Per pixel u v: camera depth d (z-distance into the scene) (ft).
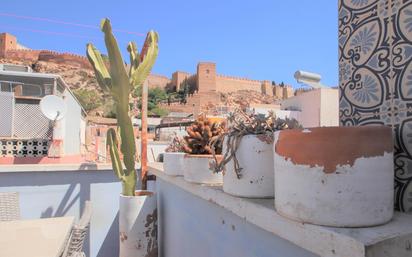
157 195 9.38
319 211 2.63
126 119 8.84
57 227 7.08
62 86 34.47
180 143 7.85
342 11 3.91
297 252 3.14
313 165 2.67
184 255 6.81
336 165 2.57
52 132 30.07
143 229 8.56
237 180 4.02
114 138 9.07
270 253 3.62
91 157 51.75
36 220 7.66
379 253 2.25
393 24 3.22
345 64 3.83
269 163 3.86
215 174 5.42
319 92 63.77
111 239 11.42
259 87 193.16
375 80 3.41
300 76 7.90
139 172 11.91
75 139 43.50
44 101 26.25
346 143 2.57
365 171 2.54
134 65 10.05
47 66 180.75
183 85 197.16
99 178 11.43
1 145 28.30
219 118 6.09
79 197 11.16
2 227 7.04
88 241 11.12
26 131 29.50
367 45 3.53
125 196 8.68
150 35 10.34
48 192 10.89
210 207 5.39
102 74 9.80
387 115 3.26
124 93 8.78
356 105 3.65
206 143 5.78
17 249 5.72
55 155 29.43
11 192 9.58
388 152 2.67
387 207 2.63
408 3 3.08
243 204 3.78
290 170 2.86
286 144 2.92
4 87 30.76
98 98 158.20
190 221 6.44
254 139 3.88
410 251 2.41
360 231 2.46
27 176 10.73
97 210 11.32
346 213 2.54
